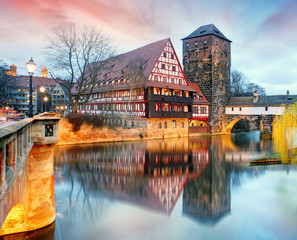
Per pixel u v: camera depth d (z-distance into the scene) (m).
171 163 26.20
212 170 23.62
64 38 33.94
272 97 49.88
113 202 15.04
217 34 53.66
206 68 53.34
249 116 51.81
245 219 13.28
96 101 52.66
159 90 42.34
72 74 35.19
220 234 11.62
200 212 14.01
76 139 34.22
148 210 14.07
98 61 37.72
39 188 9.92
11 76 76.94
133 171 22.72
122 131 38.41
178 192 17.36
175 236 11.31
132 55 49.81
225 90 56.38
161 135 44.00
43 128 9.59
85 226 11.70
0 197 4.03
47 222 10.11
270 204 15.41
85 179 19.72
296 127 26.55
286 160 26.50
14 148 5.56
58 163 24.45
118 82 46.75
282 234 11.70
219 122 55.03
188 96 48.59
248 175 21.94
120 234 11.17
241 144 40.09
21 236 9.56
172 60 45.09
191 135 49.97
